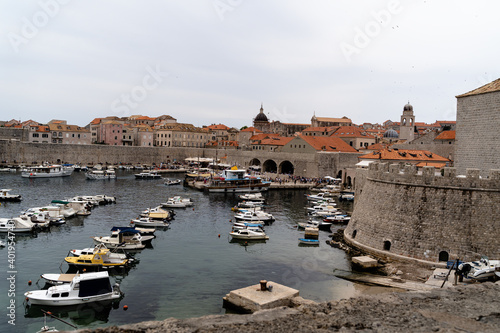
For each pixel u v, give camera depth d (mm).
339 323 15938
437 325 15875
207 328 15414
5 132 165500
